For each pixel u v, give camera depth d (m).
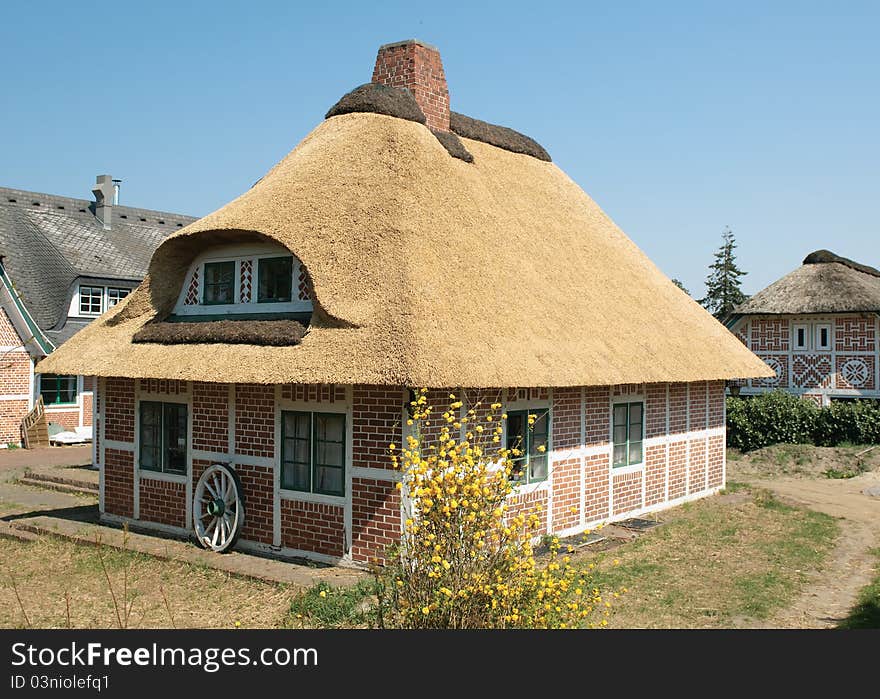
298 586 10.48
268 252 12.87
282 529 12.17
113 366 12.95
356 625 8.98
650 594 10.76
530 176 18.12
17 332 28.11
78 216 34.44
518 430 12.92
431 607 6.99
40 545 13.06
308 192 12.75
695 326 18.20
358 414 11.38
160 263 13.58
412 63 16.38
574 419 14.32
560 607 7.29
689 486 18.36
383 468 11.12
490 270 13.02
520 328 12.27
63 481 19.59
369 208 12.34
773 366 35.84
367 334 10.70
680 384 18.00
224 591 10.57
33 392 28.33
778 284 36.53
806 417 26.73
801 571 12.26
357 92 14.95
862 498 19.67
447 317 11.16
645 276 18.61
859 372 33.88
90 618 9.47
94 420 22.75
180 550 12.48
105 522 14.86
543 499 13.48
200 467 13.30
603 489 15.13
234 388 12.88
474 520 7.11
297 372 10.74
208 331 12.30
